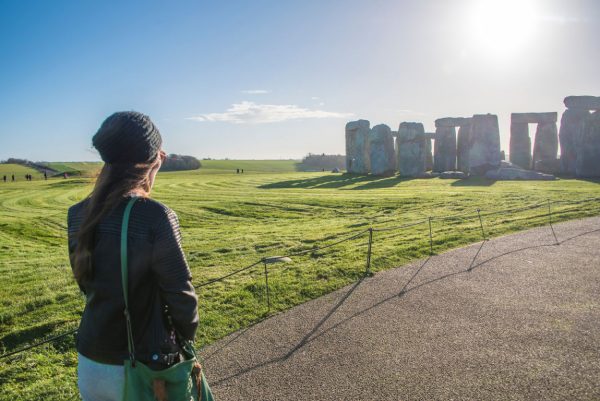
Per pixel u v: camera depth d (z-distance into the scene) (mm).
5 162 125500
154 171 3137
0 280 14016
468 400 5797
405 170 51312
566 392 5891
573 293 9750
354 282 10922
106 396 2850
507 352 7070
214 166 131125
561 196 28281
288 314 9000
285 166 145000
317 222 25828
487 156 47625
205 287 11039
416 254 13555
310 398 5980
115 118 2914
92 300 2805
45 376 7121
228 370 6785
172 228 2805
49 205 39438
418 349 7266
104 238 2734
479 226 18094
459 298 9609
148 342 2820
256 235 20828
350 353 7207
